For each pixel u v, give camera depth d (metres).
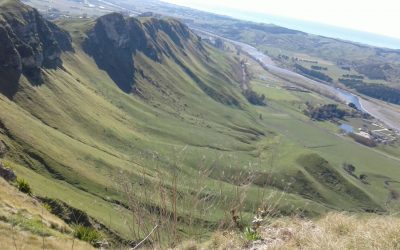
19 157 138.62
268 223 10.34
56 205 86.25
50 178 137.62
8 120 151.38
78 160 158.12
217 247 8.65
